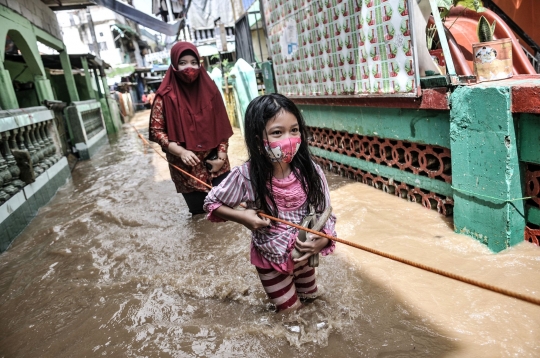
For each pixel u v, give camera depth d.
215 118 4.56
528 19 5.89
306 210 2.32
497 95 2.77
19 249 4.50
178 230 4.43
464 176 3.20
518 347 2.04
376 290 2.70
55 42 11.30
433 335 2.21
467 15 4.71
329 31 4.90
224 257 3.58
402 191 4.36
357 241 3.47
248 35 10.48
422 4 3.98
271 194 2.24
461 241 3.22
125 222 4.88
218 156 4.61
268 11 6.65
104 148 13.16
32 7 9.67
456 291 2.57
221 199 2.28
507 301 2.40
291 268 2.29
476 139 3.02
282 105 2.10
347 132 5.18
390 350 2.13
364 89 4.44
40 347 2.56
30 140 6.73
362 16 4.20
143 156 10.29
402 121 4.07
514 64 4.24
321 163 6.10
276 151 2.11
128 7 11.96
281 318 2.50
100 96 18.39
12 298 3.30
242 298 2.85
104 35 34.88
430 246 3.21
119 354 2.37
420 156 3.98
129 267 3.62
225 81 11.85
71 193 7.05
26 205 5.53
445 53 3.22
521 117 2.76
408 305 2.49
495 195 2.95
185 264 3.54
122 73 27.08
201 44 21.55
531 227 2.99
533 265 2.71
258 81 10.33
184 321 2.65
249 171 2.26
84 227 4.86
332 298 2.66
